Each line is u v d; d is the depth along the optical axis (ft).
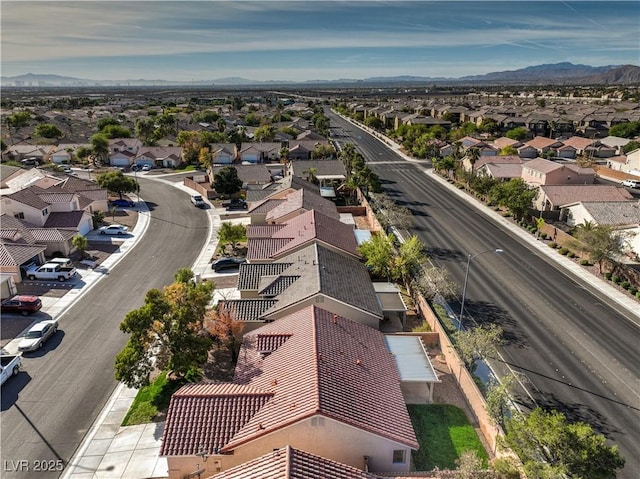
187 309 101.71
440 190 293.64
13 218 184.24
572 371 113.50
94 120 631.56
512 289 157.17
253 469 63.67
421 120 543.80
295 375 84.53
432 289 141.08
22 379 107.14
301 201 190.49
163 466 82.79
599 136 488.02
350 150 334.44
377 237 161.27
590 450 67.26
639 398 104.27
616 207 205.36
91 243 197.36
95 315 136.77
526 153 386.11
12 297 144.66
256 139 443.73
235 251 187.83
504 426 86.17
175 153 371.76
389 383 91.35
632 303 148.25
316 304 118.42
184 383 105.91
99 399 101.04
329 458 75.82
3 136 473.67
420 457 85.40
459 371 106.22
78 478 80.38
